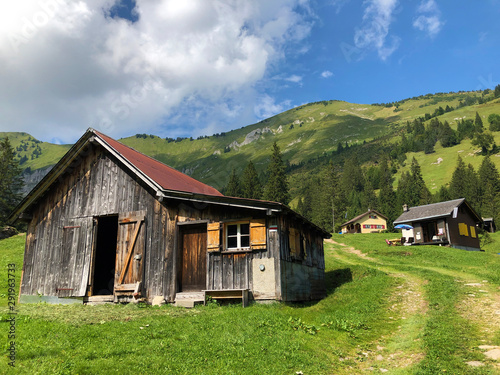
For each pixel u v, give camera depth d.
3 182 60.25
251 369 7.09
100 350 7.46
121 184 16.31
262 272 13.55
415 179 119.44
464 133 180.12
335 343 9.51
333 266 27.58
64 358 6.95
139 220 15.38
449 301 13.19
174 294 14.19
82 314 10.93
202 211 14.95
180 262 14.91
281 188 77.06
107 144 16.42
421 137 197.25
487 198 92.62
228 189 89.75
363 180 159.38
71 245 16.36
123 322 9.98
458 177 109.88
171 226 15.04
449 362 7.61
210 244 14.33
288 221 15.48
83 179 17.22
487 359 7.64
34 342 7.69
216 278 14.11
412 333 10.27
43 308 12.20
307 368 7.43
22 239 33.16
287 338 9.04
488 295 13.84
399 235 61.41
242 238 14.52
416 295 15.77
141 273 14.74
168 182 16.33
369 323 11.88
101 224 18.47
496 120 174.50
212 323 10.02
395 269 25.55
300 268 16.27
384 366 8.08
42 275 16.47
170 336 8.81
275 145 79.38
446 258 30.83
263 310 11.75
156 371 6.63
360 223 85.31
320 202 114.69
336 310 13.70
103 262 18.31
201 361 7.29
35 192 17.27
